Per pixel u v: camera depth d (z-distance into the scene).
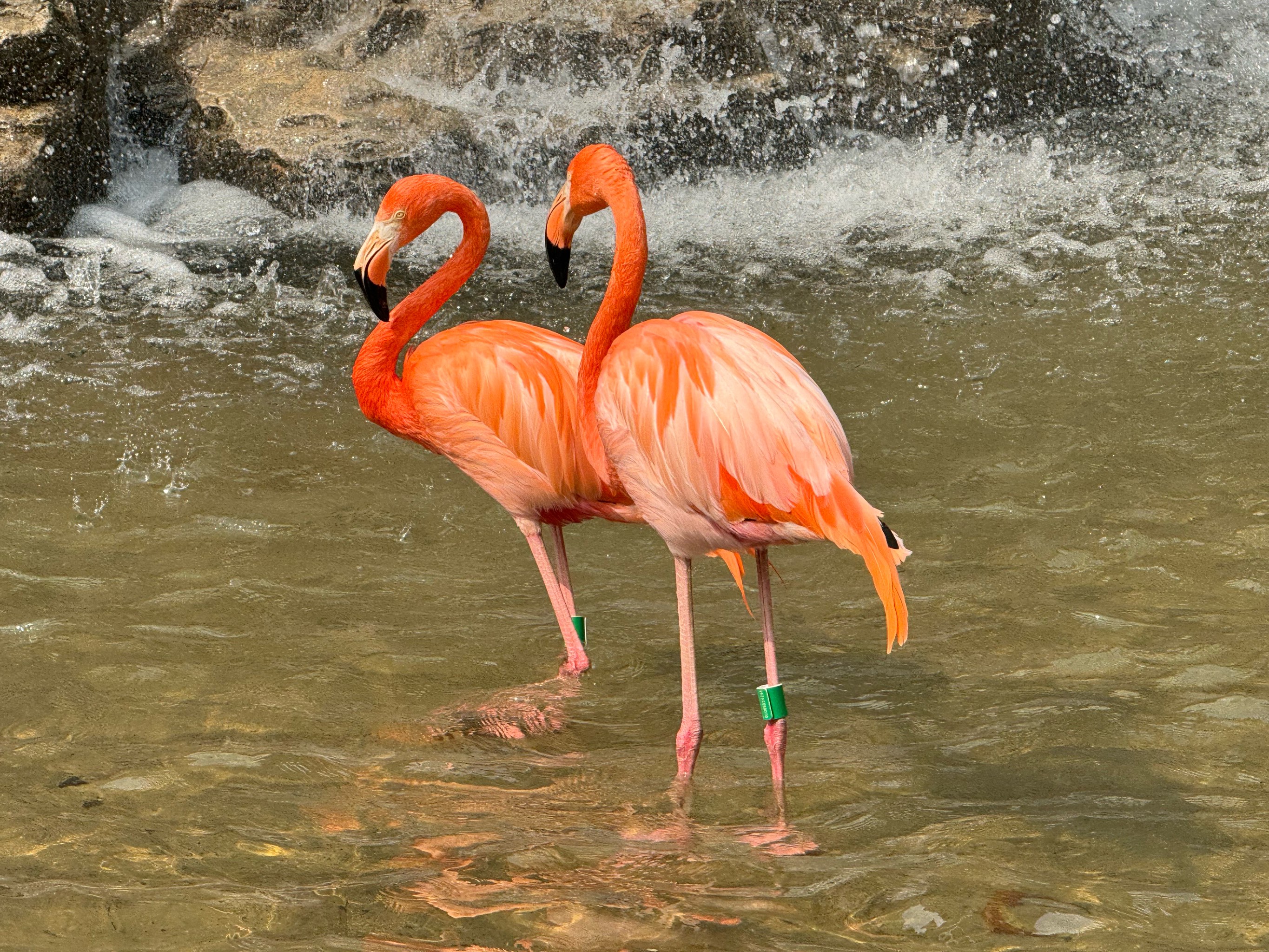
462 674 9.52
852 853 7.27
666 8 23.12
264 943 6.46
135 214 20.81
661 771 8.25
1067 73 25.42
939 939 6.47
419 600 10.62
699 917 6.66
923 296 17.78
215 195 21.08
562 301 18.09
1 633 9.84
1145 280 17.86
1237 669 9.19
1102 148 23.62
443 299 9.44
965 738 8.50
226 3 23.23
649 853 7.30
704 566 11.33
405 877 7.05
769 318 17.19
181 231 20.14
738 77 23.30
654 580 11.08
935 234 20.25
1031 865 7.10
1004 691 9.06
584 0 23.33
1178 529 11.35
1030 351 15.73
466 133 21.38
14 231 18.91
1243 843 7.25
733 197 22.03
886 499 12.22
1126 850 7.21
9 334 16.19
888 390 14.80
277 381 15.25
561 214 8.18
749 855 7.26
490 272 19.09
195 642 9.83
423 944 6.45
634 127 22.16
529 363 8.80
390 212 9.12
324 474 12.98
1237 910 6.67
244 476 12.88
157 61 22.66
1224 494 11.96
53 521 11.78
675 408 7.36
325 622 10.20
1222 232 19.61
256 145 20.92
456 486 12.80
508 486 8.96
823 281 18.55
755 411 7.22
